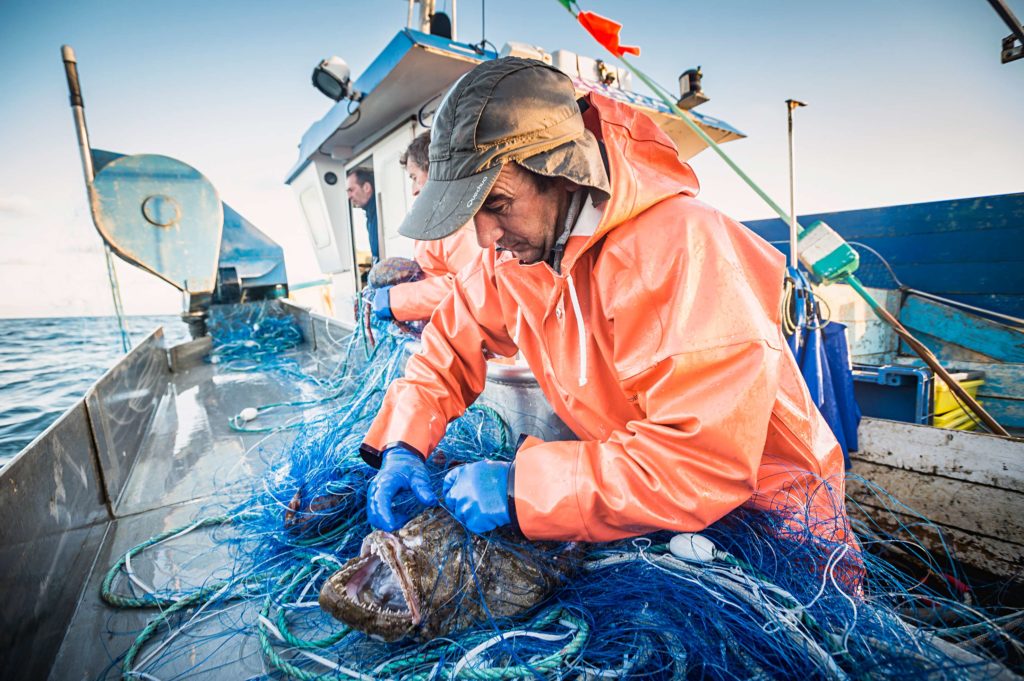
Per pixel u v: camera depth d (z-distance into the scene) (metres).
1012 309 4.01
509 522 0.91
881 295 4.00
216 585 1.17
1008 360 3.70
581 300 1.03
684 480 0.78
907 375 2.36
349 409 2.02
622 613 0.94
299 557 1.24
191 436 2.34
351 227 4.84
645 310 0.88
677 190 0.94
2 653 0.82
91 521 1.41
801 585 0.97
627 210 0.88
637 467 0.81
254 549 1.31
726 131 3.84
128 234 4.88
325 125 4.13
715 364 0.79
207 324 5.17
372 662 0.91
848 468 1.88
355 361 3.06
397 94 3.19
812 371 1.98
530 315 1.14
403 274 2.43
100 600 1.17
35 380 13.84
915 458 1.70
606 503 0.81
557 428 1.59
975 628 0.93
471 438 1.71
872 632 0.84
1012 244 4.03
